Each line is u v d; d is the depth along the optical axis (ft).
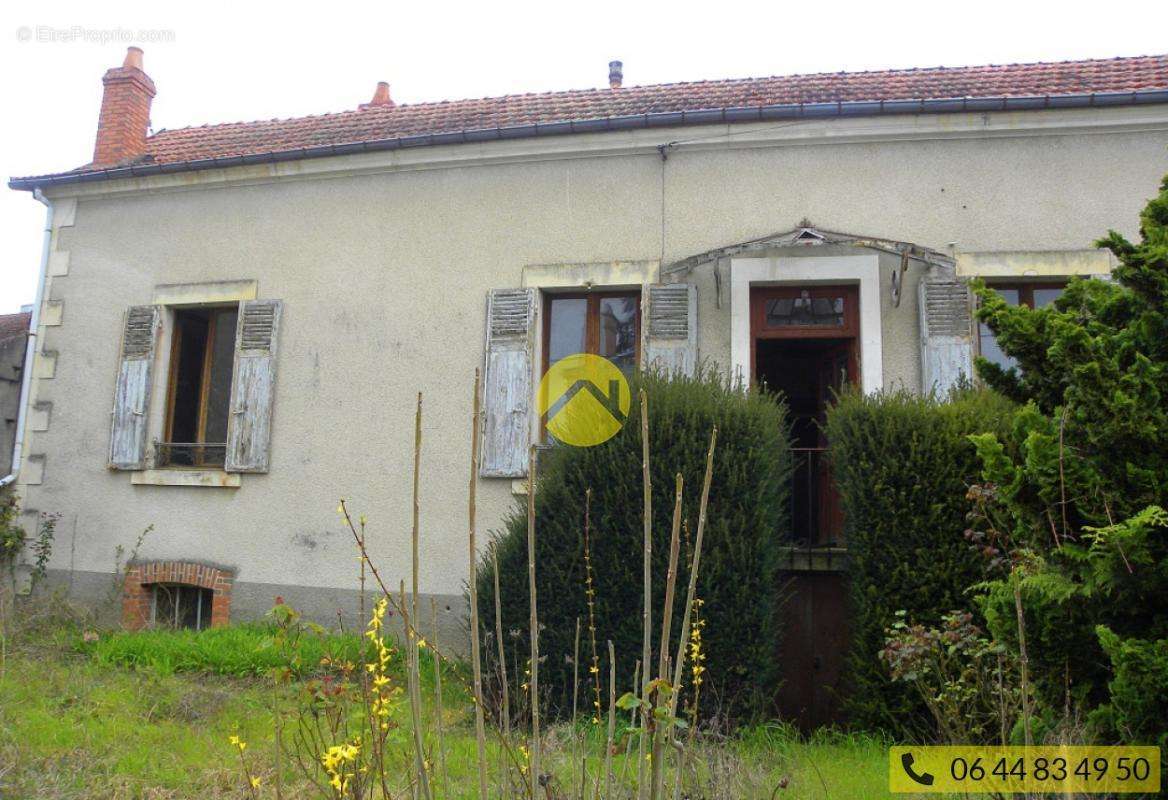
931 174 26.91
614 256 28.58
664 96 32.35
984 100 25.89
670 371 26.61
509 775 10.23
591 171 29.22
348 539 29.27
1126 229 25.66
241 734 18.51
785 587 23.52
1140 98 25.16
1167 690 9.83
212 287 32.07
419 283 30.14
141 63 38.55
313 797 14.61
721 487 21.59
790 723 21.93
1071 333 11.55
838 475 22.31
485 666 21.95
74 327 33.60
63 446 32.86
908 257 25.44
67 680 22.16
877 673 20.16
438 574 28.19
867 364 26.27
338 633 27.68
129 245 33.50
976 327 25.84
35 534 32.42
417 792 10.10
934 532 20.62
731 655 20.40
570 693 21.11
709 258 25.86
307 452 30.12
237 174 32.07
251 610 29.68
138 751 17.49
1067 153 26.30
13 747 17.20
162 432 32.40
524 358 28.53
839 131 27.25
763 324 27.81
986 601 12.51
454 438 28.91
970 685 15.69
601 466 22.49
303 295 31.17
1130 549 10.25
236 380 31.04
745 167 28.07
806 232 24.85
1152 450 11.08
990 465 12.13
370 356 30.14
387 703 10.97
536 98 35.22
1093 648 11.23
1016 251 26.04
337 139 33.63
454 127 32.58
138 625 30.63
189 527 30.89
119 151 37.29
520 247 29.43
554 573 22.02
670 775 12.79
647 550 8.68
